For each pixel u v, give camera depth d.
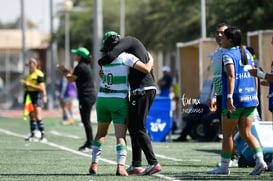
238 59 21.44
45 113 76.81
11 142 37.78
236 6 55.97
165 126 38.75
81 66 31.80
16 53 141.12
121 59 22.05
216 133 38.72
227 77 21.44
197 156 29.66
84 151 31.97
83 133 45.28
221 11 56.72
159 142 38.06
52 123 56.88
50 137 41.69
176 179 21.17
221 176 21.91
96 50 63.38
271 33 38.28
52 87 89.69
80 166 25.50
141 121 22.23
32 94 38.69
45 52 109.88
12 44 140.75
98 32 63.59
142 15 103.75
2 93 120.88
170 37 81.56
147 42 100.44
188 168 24.58
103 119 22.67
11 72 138.38
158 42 94.19
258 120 25.27
